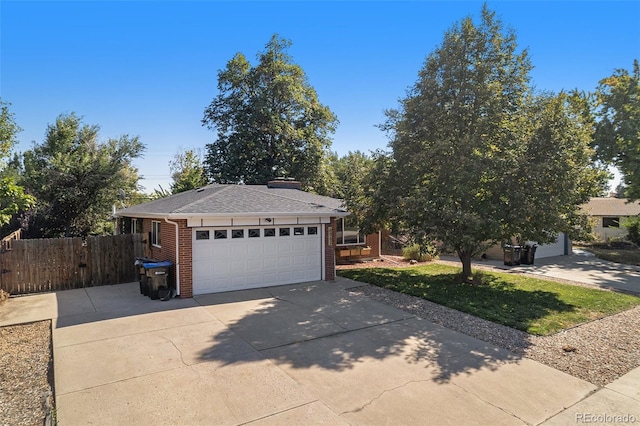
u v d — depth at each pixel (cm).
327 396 475
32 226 1927
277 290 1084
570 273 1463
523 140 1030
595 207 3391
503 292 1078
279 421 418
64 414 427
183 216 955
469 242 991
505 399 472
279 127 2511
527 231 1027
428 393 485
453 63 1099
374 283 1195
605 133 2269
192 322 777
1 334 733
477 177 1001
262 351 623
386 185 1203
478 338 698
